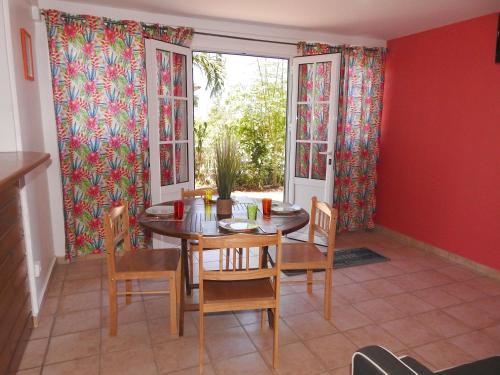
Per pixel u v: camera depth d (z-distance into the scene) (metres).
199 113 6.92
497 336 2.46
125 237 2.71
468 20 3.47
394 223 4.50
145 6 3.29
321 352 2.26
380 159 4.66
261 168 7.44
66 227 3.43
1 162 1.93
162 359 2.17
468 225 3.59
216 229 2.27
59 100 3.22
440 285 3.21
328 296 2.60
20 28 2.60
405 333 2.48
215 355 2.22
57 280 3.18
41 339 2.34
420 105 4.03
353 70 4.24
